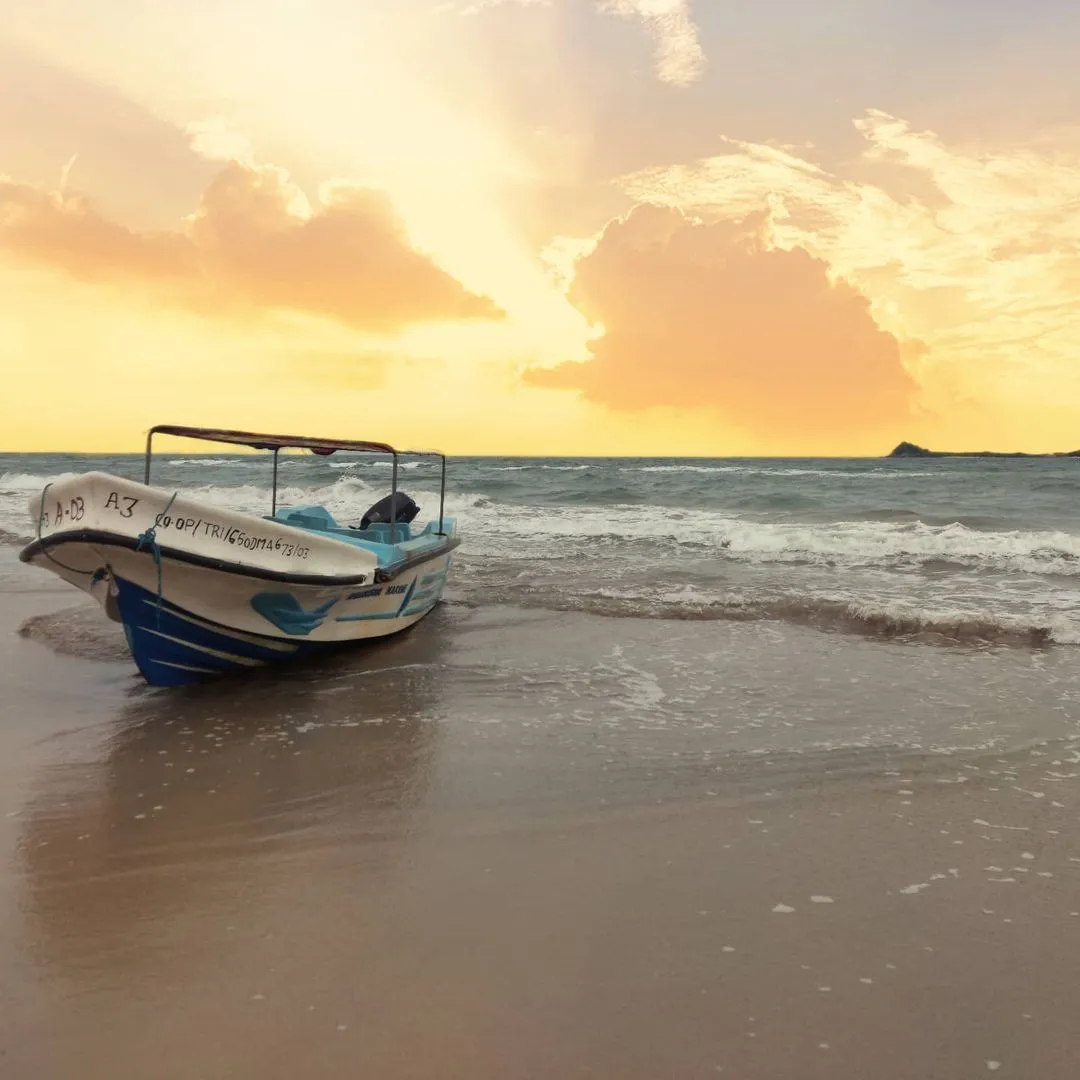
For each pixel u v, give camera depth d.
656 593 11.37
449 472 48.44
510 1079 2.57
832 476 44.75
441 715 6.38
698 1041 2.75
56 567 6.75
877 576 12.84
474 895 3.71
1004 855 4.12
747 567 13.72
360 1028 2.80
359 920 3.49
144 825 4.46
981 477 43.62
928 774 5.19
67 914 3.54
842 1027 2.82
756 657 8.16
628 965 3.17
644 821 4.50
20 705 6.71
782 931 3.42
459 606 10.66
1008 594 11.29
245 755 5.53
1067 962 3.21
